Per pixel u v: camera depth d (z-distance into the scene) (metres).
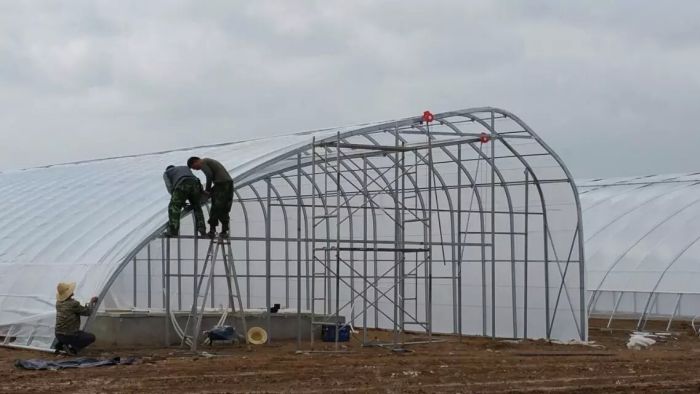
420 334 34.19
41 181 37.12
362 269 36.53
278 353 27.23
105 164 38.59
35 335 27.59
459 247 31.31
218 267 38.12
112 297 31.53
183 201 27.25
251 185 36.53
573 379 22.69
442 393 20.58
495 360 25.84
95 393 20.22
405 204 35.28
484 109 31.08
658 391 21.16
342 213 36.97
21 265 29.72
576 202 31.95
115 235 28.42
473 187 33.62
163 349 28.20
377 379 22.31
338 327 29.17
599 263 39.44
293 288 37.25
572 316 32.03
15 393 20.19
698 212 39.44
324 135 31.58
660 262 37.72
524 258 32.97
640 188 44.94
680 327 36.50
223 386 21.16
